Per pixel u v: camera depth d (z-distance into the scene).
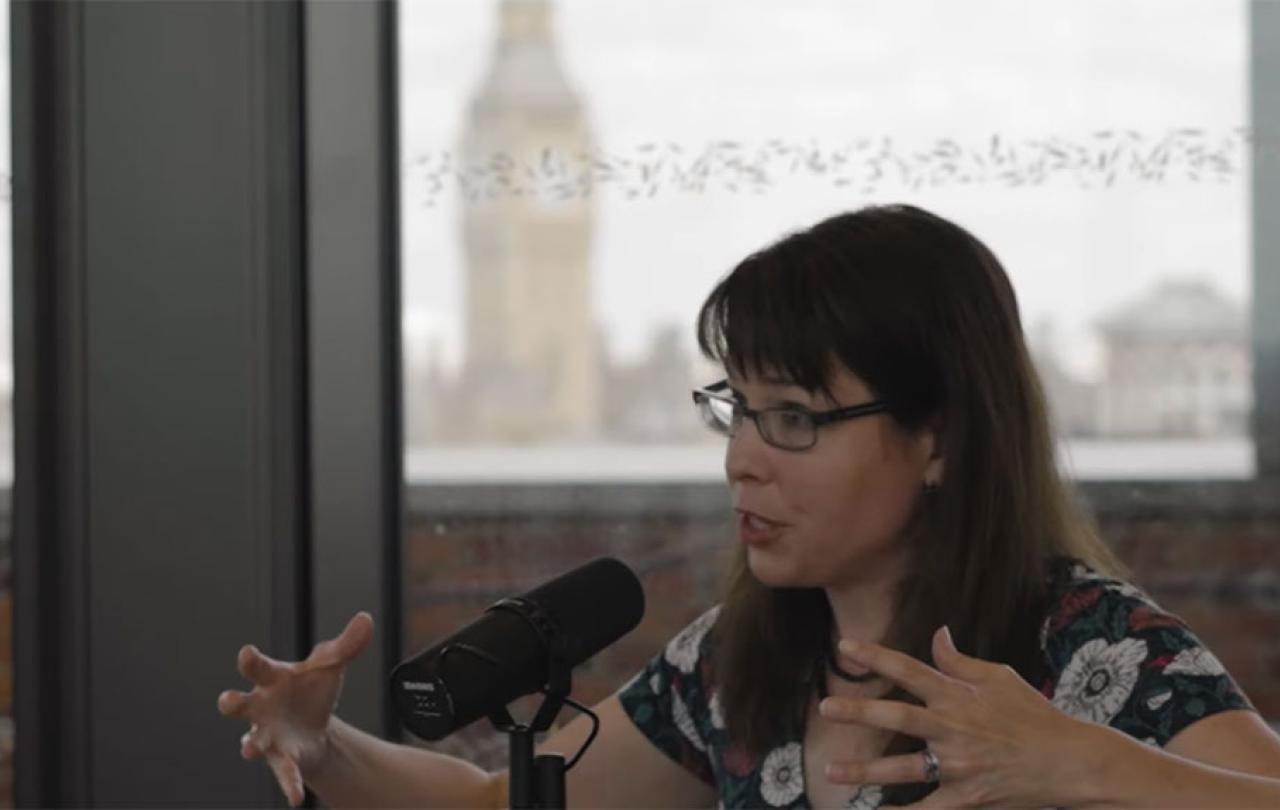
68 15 2.53
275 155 2.51
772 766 2.01
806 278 1.85
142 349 2.54
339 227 2.51
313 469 2.53
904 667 1.55
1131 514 2.46
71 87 2.53
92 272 2.54
